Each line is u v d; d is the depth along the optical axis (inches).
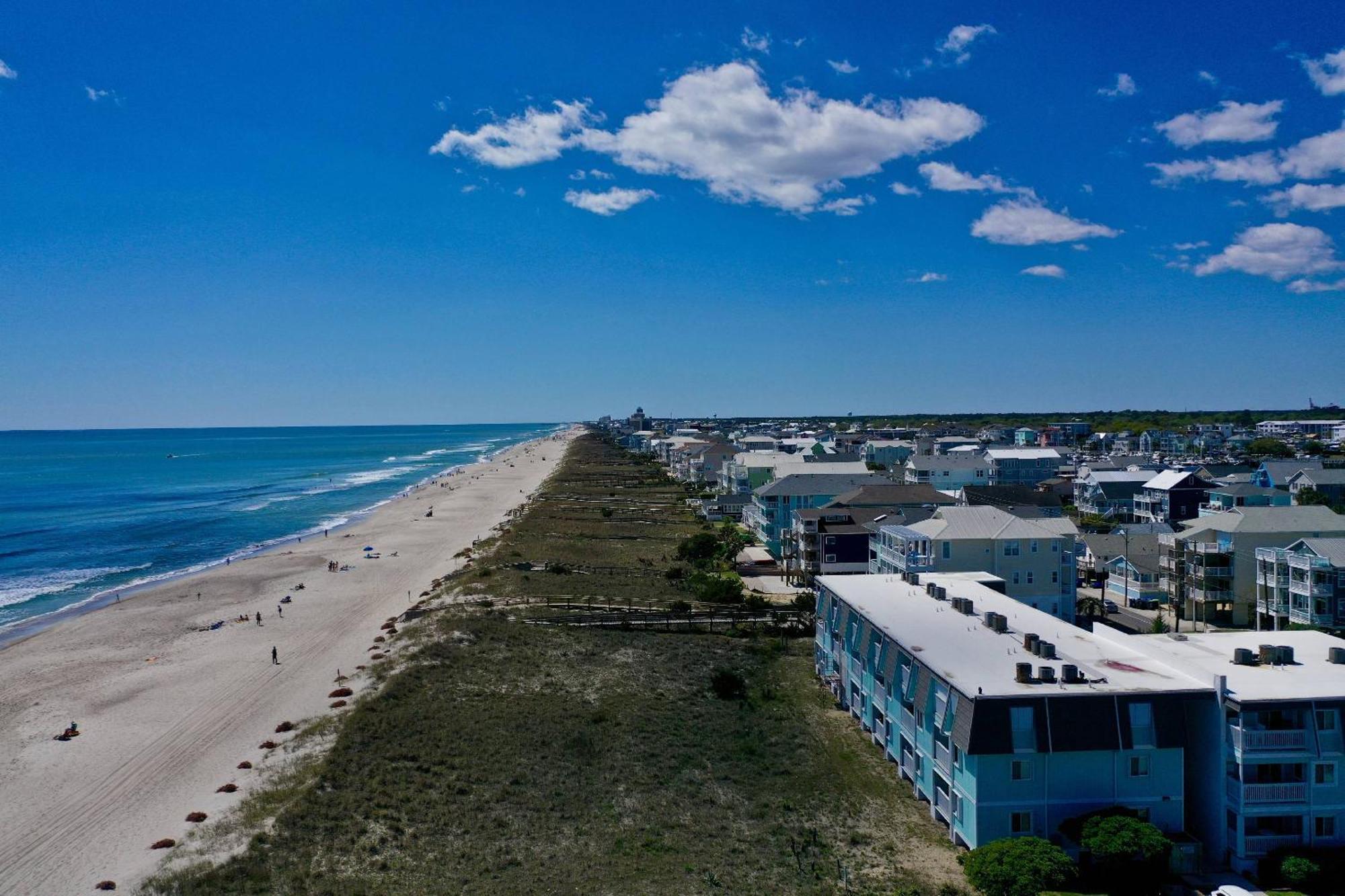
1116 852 1228.5
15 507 7185.0
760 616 2869.1
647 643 2573.8
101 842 1501.0
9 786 1747.0
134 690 2346.2
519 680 2207.2
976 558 2640.3
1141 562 3159.5
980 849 1282.0
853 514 3587.6
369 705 1977.1
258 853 1373.0
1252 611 2805.1
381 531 5506.9
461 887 1294.3
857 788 1652.3
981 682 1429.6
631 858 1395.2
